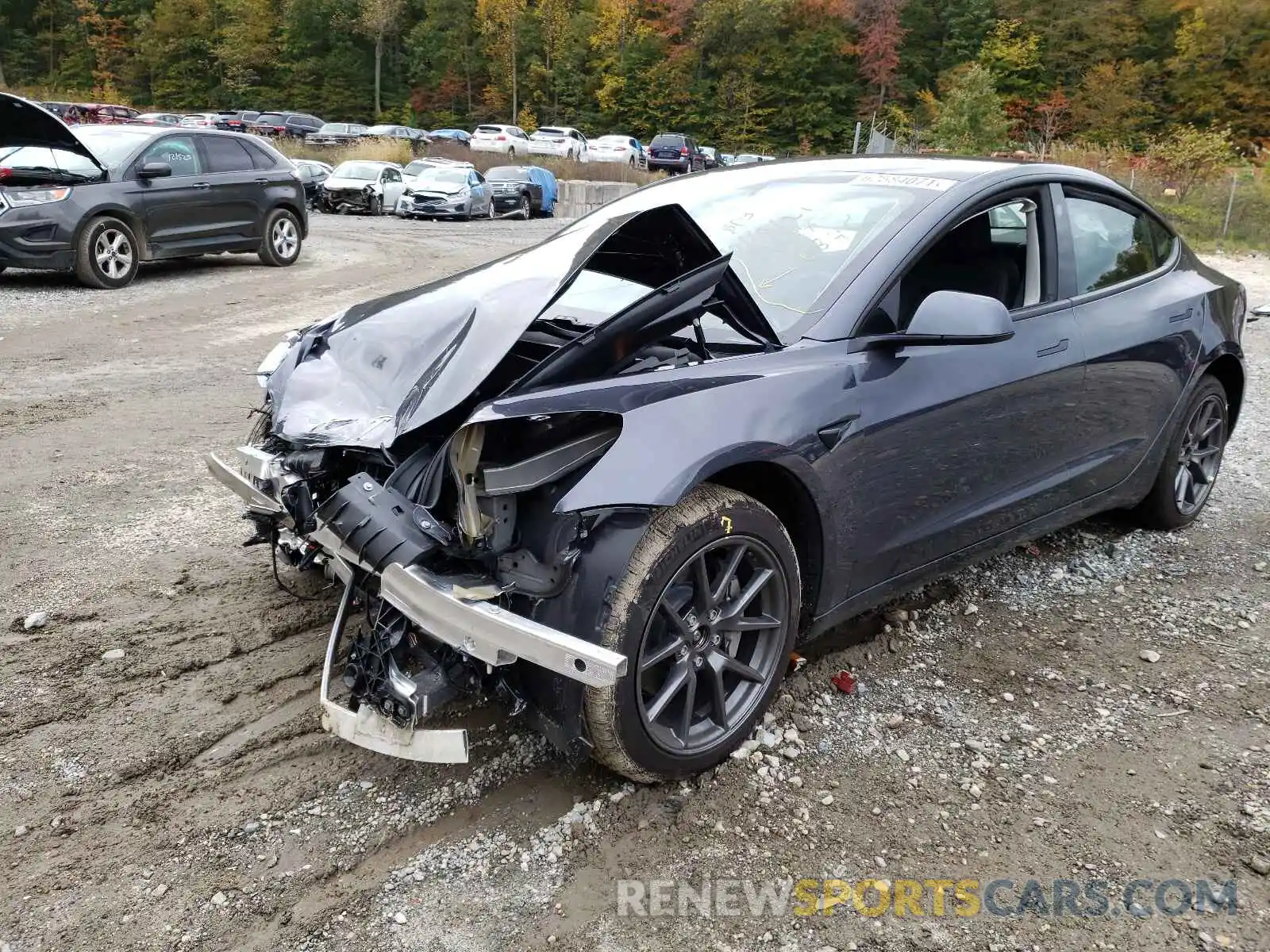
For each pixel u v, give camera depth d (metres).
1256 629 3.54
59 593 3.55
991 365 3.15
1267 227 21.06
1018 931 2.12
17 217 9.94
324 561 2.96
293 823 2.41
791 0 61.53
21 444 5.31
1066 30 56.03
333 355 2.95
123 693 2.93
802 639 2.91
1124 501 4.10
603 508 2.16
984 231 3.32
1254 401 7.03
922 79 61.25
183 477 4.84
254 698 2.93
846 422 2.71
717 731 2.59
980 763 2.70
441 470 2.38
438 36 67.19
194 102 68.25
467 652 2.15
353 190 24.59
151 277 11.77
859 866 2.30
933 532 3.13
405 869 2.26
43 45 70.94
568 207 30.33
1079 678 3.18
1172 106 54.38
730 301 2.72
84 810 2.43
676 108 64.06
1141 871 2.31
